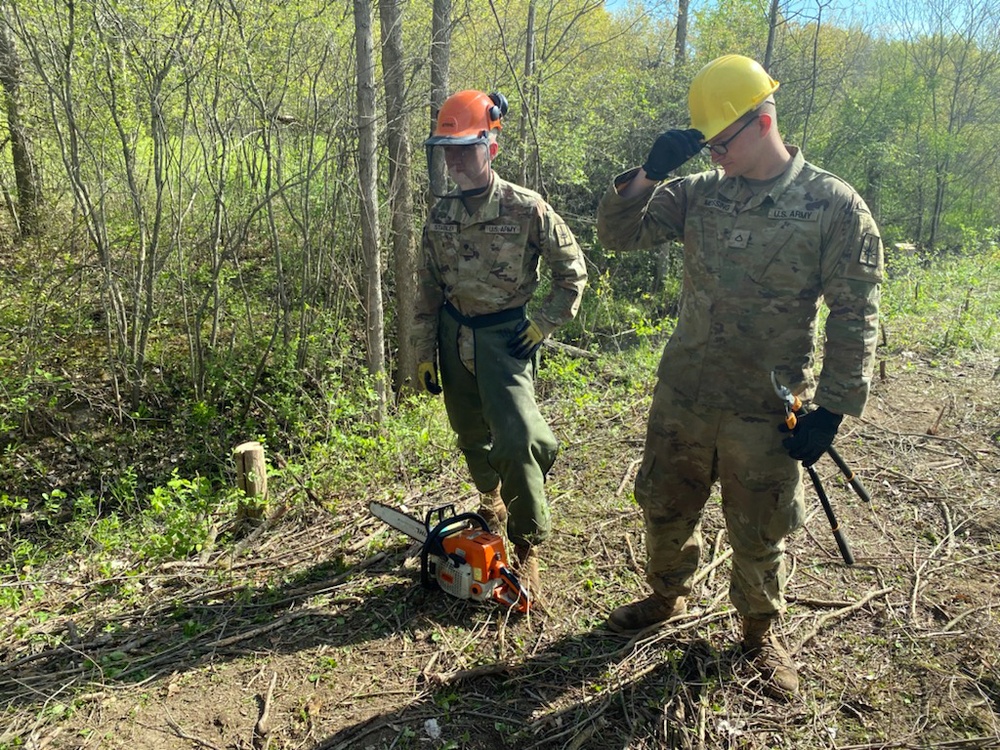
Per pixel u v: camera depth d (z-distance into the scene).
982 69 17.61
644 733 2.55
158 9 7.22
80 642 3.23
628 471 4.47
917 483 4.22
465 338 3.19
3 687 2.95
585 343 10.64
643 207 2.52
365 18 6.85
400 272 8.63
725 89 2.18
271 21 7.83
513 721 2.63
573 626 3.11
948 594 3.24
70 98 7.43
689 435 2.56
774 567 2.61
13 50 8.33
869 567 3.46
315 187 9.23
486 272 3.08
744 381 2.40
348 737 2.59
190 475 7.38
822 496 2.52
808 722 2.58
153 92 7.40
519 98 10.02
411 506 4.29
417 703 2.73
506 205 3.03
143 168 9.38
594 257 12.46
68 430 7.69
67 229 9.84
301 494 4.51
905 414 5.26
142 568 3.90
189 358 8.90
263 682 2.88
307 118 8.57
